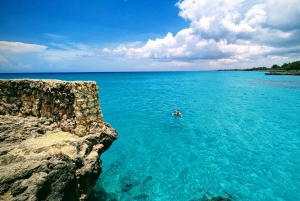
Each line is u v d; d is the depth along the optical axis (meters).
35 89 7.47
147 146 14.40
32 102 7.54
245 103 31.38
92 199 8.36
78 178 5.71
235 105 29.80
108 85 65.62
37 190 4.31
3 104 7.57
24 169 4.61
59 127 7.18
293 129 18.28
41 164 4.87
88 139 6.69
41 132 6.58
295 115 23.44
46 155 5.27
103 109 26.14
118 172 10.94
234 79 94.19
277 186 9.84
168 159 12.50
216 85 64.94
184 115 23.48
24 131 6.30
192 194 9.19
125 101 32.72
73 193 5.47
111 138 7.90
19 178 4.45
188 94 42.53
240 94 41.81
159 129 18.12
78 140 6.32
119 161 12.21
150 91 48.25
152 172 10.98
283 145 14.66
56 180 4.91
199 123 20.12
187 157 12.77
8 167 4.61
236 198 8.96
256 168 11.48
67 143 6.14
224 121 20.95
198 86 62.22
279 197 9.05
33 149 5.56
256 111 25.64
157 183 9.98
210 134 16.95
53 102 7.27
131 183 9.92
